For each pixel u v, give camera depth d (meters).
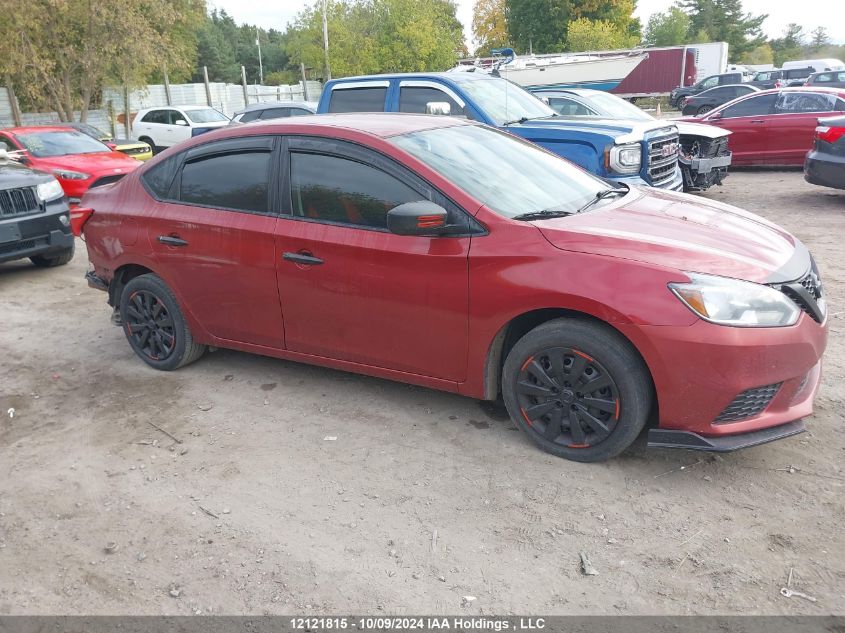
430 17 33.97
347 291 3.76
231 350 5.18
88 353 5.32
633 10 56.34
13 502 3.39
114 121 27.17
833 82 25.42
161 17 23.64
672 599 2.54
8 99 24.48
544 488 3.24
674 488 3.19
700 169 9.94
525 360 3.40
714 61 39.62
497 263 3.30
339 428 3.92
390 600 2.62
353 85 8.19
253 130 4.18
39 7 20.47
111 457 3.76
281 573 2.79
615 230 3.31
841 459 3.36
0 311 6.59
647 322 2.98
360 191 3.73
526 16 53.81
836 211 9.47
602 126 7.20
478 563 2.78
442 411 4.04
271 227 3.98
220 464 3.62
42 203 7.50
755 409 3.08
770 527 2.89
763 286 2.99
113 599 2.71
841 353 4.58
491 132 4.44
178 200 4.45
